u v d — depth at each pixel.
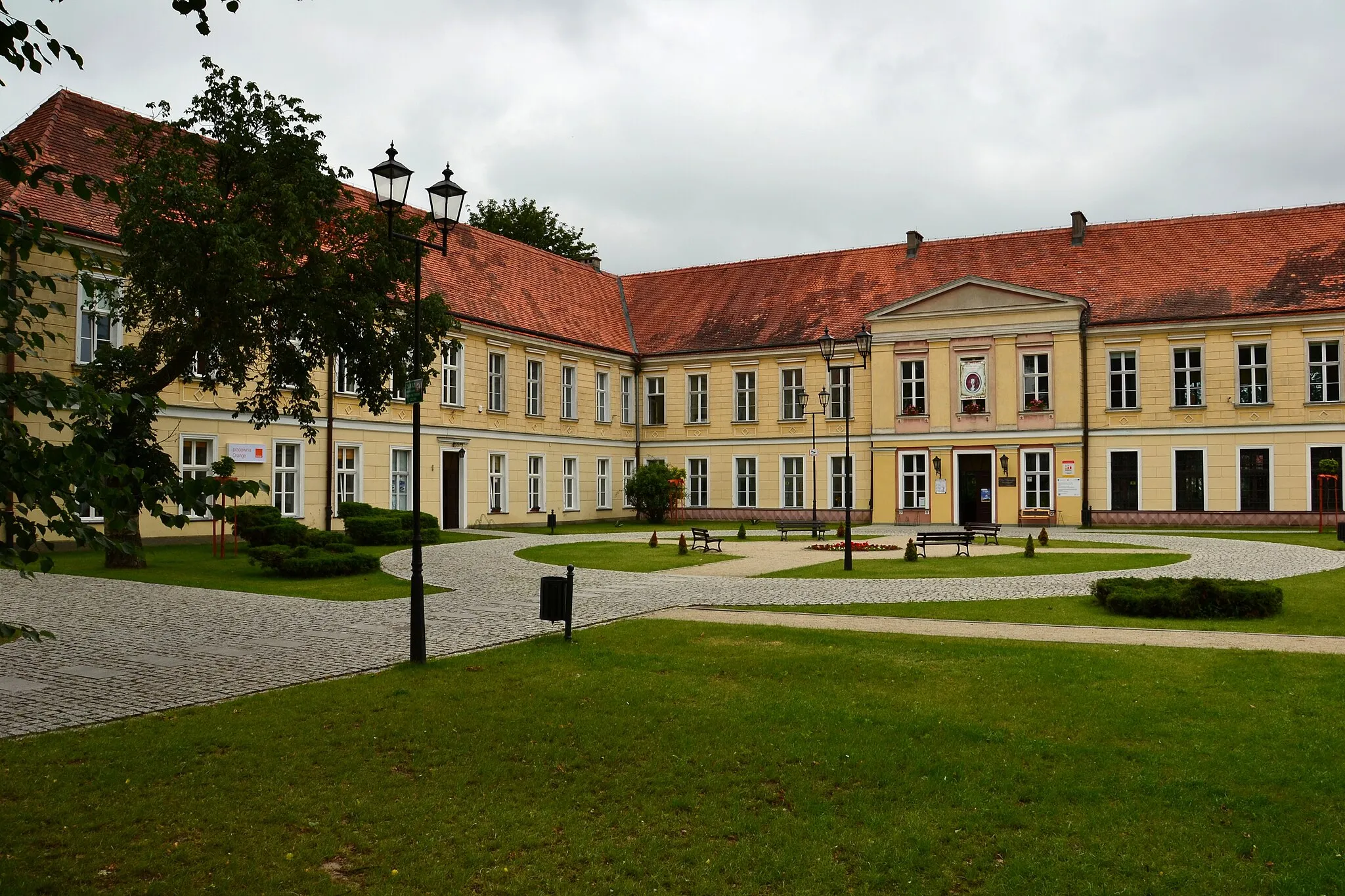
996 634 14.28
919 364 46.66
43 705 10.45
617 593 19.81
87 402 5.23
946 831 7.16
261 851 6.81
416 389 12.45
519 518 44.59
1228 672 11.20
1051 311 44.06
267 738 9.16
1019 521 44.31
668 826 7.30
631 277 57.59
